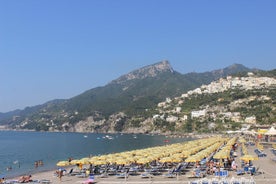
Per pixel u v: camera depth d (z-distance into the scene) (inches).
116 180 2306.8
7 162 4685.0
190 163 3016.7
